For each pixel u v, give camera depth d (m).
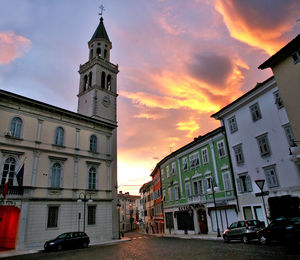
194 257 12.06
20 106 24.73
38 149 24.64
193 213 32.22
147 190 64.00
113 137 34.09
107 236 28.34
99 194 29.14
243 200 24.27
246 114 25.17
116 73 42.41
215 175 28.78
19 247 20.78
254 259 10.23
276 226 13.90
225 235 18.61
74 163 27.61
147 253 14.98
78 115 29.34
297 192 19.08
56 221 24.28
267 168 22.05
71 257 14.72
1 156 22.12
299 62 16.94
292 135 20.11
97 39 43.03
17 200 21.77
